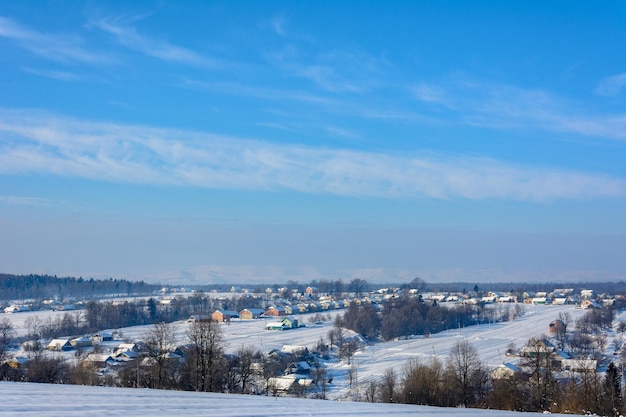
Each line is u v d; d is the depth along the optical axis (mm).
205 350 55062
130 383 55531
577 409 49062
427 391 55469
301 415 15953
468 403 55094
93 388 20281
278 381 69188
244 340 126438
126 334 134875
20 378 61719
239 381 61438
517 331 145500
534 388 55656
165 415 13125
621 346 114188
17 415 11047
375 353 110000
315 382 77438
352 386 76688
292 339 128250
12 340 120625
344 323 145625
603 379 60562
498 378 60688
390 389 57031
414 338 133750
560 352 94750
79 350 100438
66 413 11828
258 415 15016
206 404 16969
